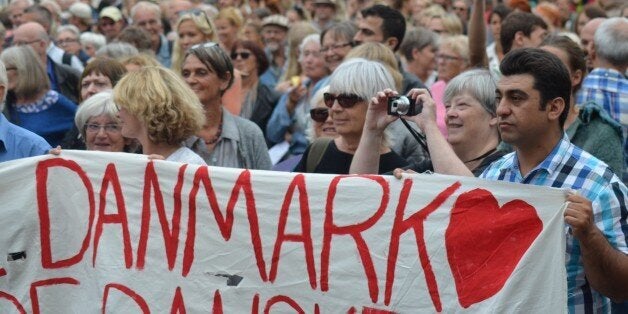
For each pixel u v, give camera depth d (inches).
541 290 331.6
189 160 410.0
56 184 397.7
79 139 569.6
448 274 349.4
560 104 341.1
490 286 343.0
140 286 387.2
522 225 339.9
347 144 458.3
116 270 389.7
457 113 426.0
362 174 399.9
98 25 1040.8
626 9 818.2
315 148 467.2
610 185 336.8
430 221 352.2
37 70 600.4
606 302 348.2
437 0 1039.0
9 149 446.0
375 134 406.9
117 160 390.9
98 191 393.1
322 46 689.0
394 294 356.8
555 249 329.7
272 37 927.0
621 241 333.1
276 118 700.0
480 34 584.7
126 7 1198.9
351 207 362.3
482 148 427.2
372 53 571.5
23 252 400.8
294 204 369.1
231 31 892.6
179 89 409.4
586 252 320.5
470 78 427.8
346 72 447.8
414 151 518.3
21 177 399.5
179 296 382.6
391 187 357.7
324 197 365.4
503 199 343.0
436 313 350.6
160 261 385.1
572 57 465.7
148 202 386.9
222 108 510.3
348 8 1096.2
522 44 627.5
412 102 393.4
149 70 410.9
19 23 950.4
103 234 392.2
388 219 357.7
